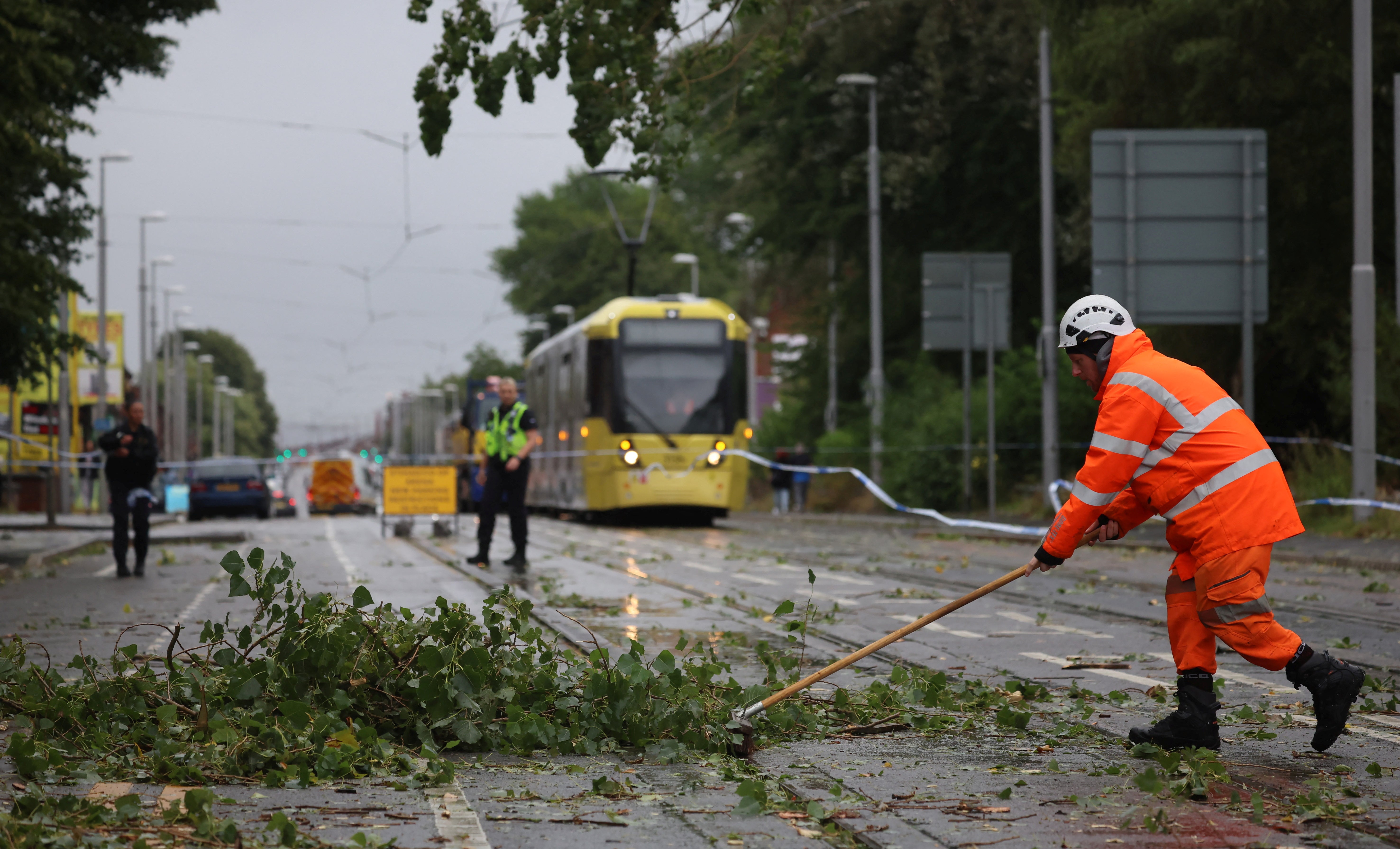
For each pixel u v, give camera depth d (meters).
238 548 37.03
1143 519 10.42
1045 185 43.12
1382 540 30.64
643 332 46.75
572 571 27.27
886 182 57.09
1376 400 34.84
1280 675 13.71
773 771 9.68
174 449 123.19
